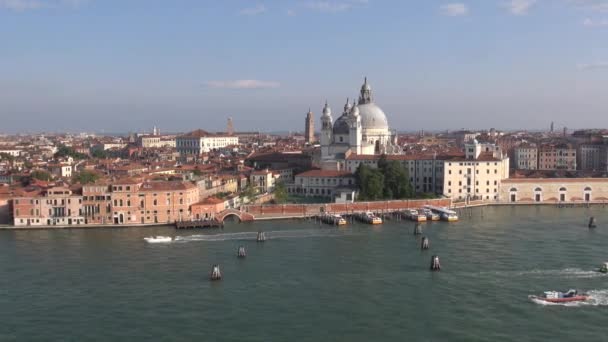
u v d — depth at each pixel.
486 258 178.50
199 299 141.25
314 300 140.62
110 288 149.62
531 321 126.75
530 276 158.38
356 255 183.50
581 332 120.94
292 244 199.88
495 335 119.81
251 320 128.25
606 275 159.12
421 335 120.19
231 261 175.88
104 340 118.25
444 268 167.25
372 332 121.75
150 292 146.38
